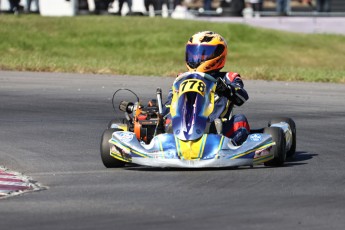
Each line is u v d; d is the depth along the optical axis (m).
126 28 81.56
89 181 22.27
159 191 20.45
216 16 91.44
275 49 78.00
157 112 25.09
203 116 23.75
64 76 51.72
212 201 19.20
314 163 25.08
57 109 38.00
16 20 81.50
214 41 25.53
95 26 81.62
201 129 23.36
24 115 36.22
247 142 23.36
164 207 18.62
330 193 20.30
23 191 20.88
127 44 77.81
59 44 76.38
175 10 93.12
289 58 75.44
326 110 38.50
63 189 21.12
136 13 90.25
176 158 22.86
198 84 24.36
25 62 57.34
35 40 76.31
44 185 21.83
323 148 28.31
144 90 45.31
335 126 33.56
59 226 17.00
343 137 30.81
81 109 38.09
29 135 31.22
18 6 87.56
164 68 58.03
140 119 25.17
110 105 39.50
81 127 33.16
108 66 57.50
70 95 42.75
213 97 24.47
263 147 23.28
